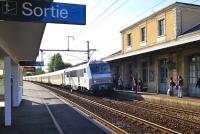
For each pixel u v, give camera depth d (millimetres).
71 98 30469
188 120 14992
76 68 37531
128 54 34094
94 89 31266
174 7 28703
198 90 25688
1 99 30656
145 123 14367
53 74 61406
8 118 14617
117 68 43812
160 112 18359
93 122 15266
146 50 29688
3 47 13211
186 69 27125
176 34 28422
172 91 26516
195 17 29125
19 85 24469
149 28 33438
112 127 13742
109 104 24266
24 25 10242
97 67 31859
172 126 13938
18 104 22625
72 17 8336
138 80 34469
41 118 16750
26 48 17094
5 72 14648
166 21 30109
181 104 21453
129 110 20250
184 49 27062
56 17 8211
